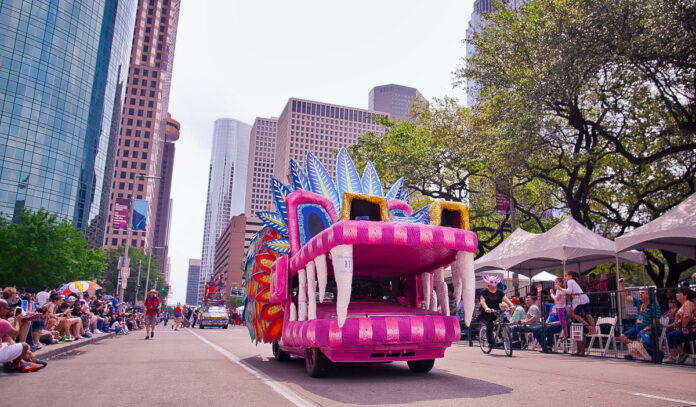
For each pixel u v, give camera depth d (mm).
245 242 158500
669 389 6059
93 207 92188
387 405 5020
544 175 21562
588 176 20719
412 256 7117
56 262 42281
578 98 19719
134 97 140500
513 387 6195
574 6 16406
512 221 22656
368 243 6094
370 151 26844
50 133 80938
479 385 6367
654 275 24172
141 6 146625
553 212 30484
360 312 6734
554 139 19484
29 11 78938
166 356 11125
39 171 79000
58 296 14672
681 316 9305
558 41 16219
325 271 6566
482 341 11867
